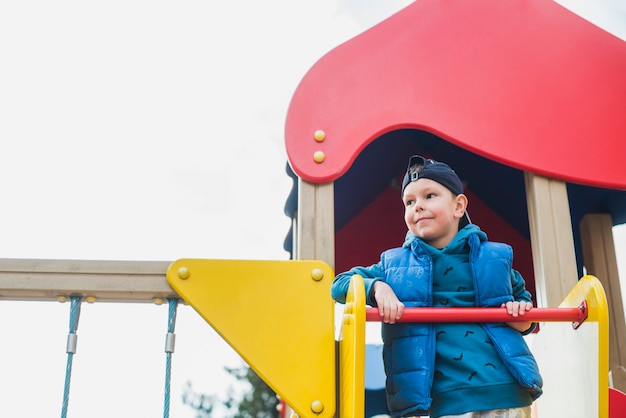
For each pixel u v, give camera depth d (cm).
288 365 213
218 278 221
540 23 289
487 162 353
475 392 189
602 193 354
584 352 190
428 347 194
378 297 190
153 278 222
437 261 205
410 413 192
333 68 268
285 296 220
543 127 271
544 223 260
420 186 211
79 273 221
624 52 290
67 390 215
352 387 182
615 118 277
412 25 280
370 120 260
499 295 201
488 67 277
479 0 288
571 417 201
